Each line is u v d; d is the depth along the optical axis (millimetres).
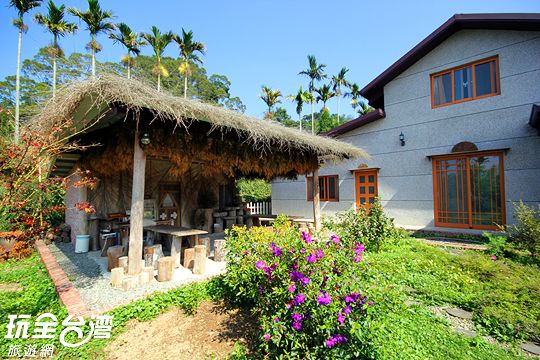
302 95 22891
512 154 6973
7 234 3641
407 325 2785
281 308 2258
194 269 4484
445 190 8070
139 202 4227
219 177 9703
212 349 2477
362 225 5934
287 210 12203
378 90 10109
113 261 4668
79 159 7199
